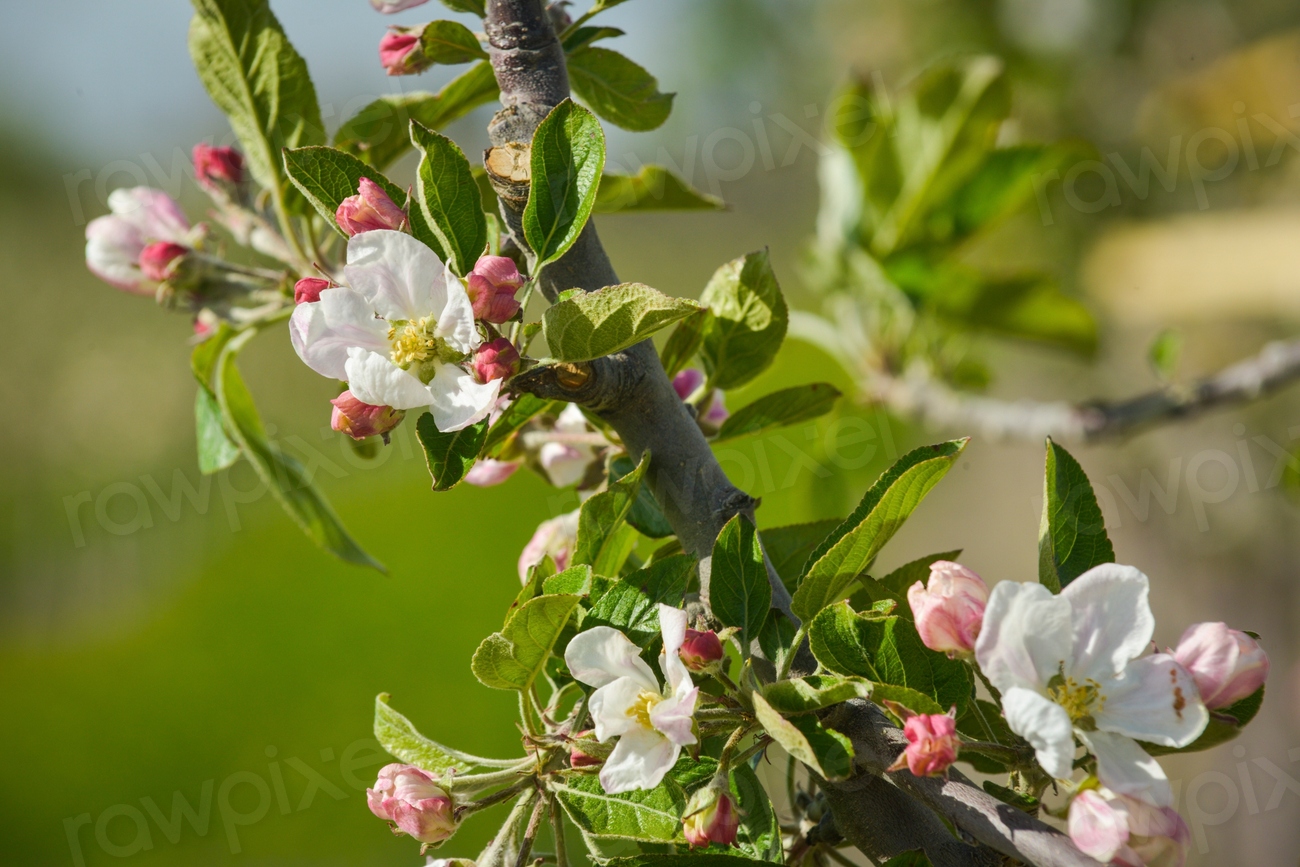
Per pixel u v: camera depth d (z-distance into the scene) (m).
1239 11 1.95
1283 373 1.39
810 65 2.60
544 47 0.90
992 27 2.18
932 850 0.88
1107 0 2.05
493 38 0.90
